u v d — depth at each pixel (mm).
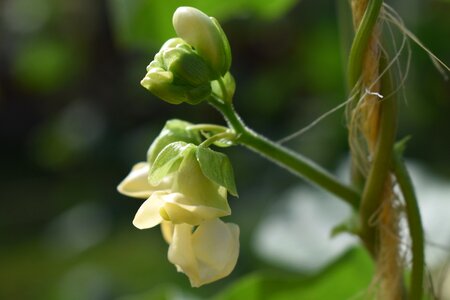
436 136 656
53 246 1088
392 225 275
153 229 1017
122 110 1188
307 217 458
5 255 1155
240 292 350
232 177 256
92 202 1095
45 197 1326
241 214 717
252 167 794
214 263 250
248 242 650
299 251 443
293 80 887
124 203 1055
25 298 992
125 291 856
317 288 349
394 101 264
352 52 259
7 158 1536
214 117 1029
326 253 438
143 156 1095
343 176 517
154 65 264
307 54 784
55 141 1243
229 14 373
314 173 276
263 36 958
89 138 1196
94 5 1162
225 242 251
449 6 615
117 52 1197
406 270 316
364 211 274
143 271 902
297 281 348
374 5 255
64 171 1290
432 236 413
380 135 265
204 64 262
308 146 725
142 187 273
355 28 262
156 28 365
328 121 718
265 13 377
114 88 1199
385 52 260
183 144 258
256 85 932
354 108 269
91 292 871
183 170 255
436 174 451
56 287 935
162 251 954
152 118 1165
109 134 1185
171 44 265
